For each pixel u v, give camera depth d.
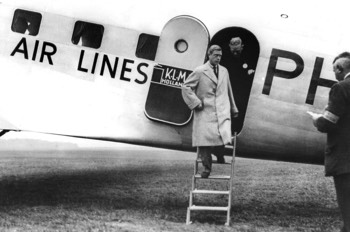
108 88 8.29
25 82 8.44
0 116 8.27
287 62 8.02
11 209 8.13
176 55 8.13
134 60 8.23
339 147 5.30
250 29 8.09
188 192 11.09
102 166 16.84
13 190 10.29
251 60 8.05
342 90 5.25
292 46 8.02
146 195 10.41
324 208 9.42
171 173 14.84
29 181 11.96
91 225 7.05
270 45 8.05
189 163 19.02
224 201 10.05
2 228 6.77
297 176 14.71
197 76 7.30
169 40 8.16
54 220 7.35
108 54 8.30
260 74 8.05
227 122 7.26
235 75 8.09
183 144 8.34
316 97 7.98
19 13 8.58
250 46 8.08
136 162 19.11
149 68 8.20
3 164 17.00
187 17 8.14
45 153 23.42
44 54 8.45
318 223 7.80
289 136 8.16
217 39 8.07
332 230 7.29
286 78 8.01
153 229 6.88
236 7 8.20
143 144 8.40
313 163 8.53
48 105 8.37
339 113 5.22
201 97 7.34
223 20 8.11
